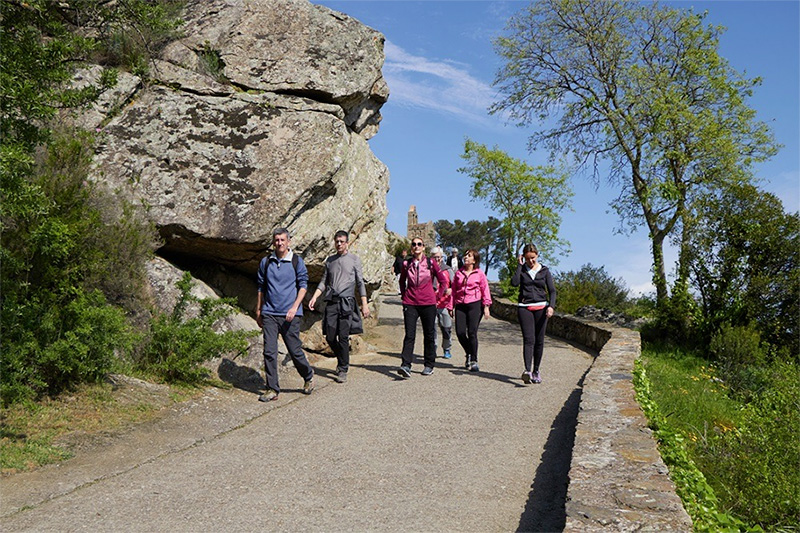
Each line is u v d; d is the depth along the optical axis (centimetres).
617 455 473
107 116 905
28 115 568
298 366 827
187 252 976
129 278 789
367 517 424
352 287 922
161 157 912
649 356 1365
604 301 2800
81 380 670
